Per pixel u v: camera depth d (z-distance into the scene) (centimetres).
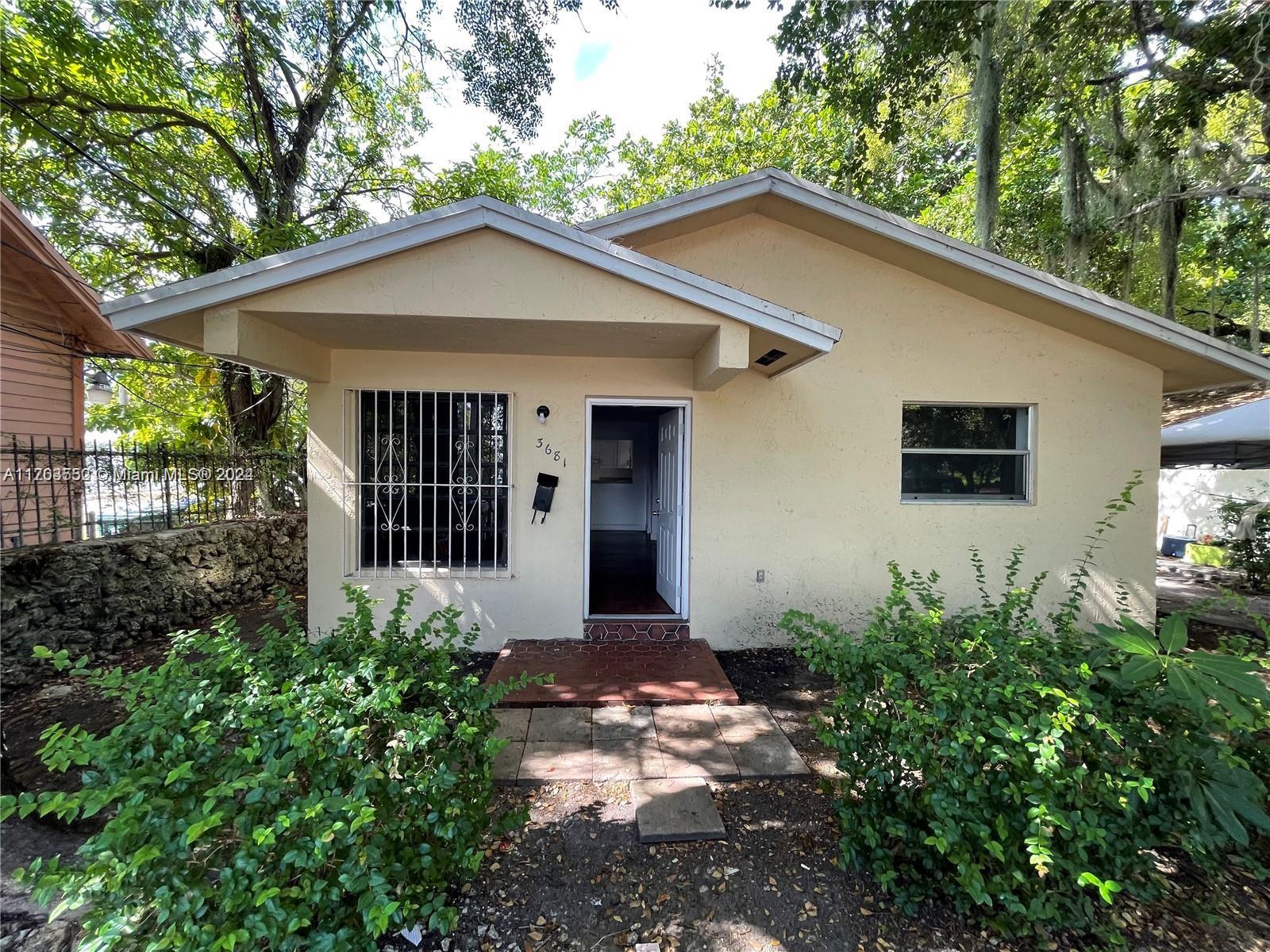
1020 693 211
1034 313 550
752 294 550
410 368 523
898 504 559
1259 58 649
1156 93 864
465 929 220
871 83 742
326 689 200
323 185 1073
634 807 298
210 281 361
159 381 1122
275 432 1069
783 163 1523
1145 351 550
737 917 226
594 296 390
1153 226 918
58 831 282
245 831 165
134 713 186
